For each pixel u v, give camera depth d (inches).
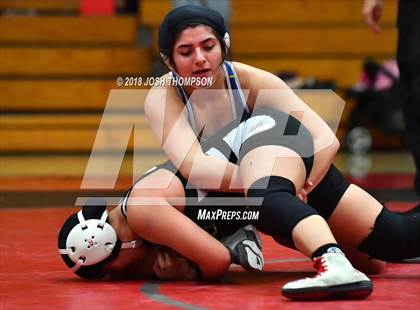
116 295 257.4
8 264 322.7
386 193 602.5
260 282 279.6
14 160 797.2
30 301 249.6
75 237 279.6
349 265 243.8
